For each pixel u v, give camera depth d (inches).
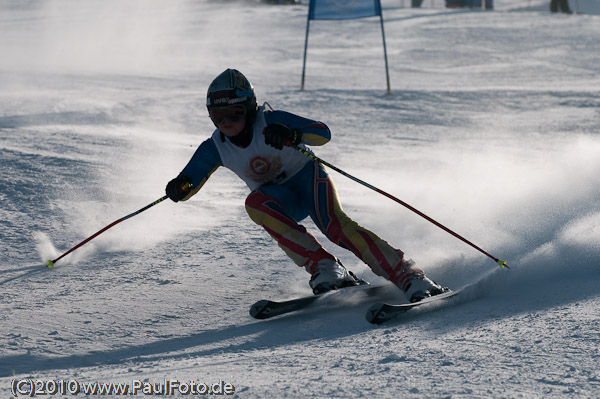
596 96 2143.2
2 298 560.4
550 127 1624.0
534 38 4050.2
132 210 859.4
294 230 550.0
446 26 4633.4
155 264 655.8
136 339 472.7
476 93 2215.8
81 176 1008.2
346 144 1382.9
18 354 441.4
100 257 680.4
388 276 528.4
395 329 457.1
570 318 438.9
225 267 646.5
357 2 2208.4
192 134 1451.8
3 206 861.2
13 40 3924.7
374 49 3698.3
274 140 514.3
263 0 6427.2
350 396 313.6
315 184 564.1
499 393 312.5
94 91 2114.9
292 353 408.2
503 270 549.0
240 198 936.3
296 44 3865.7
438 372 346.6
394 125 1652.3
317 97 2049.7
